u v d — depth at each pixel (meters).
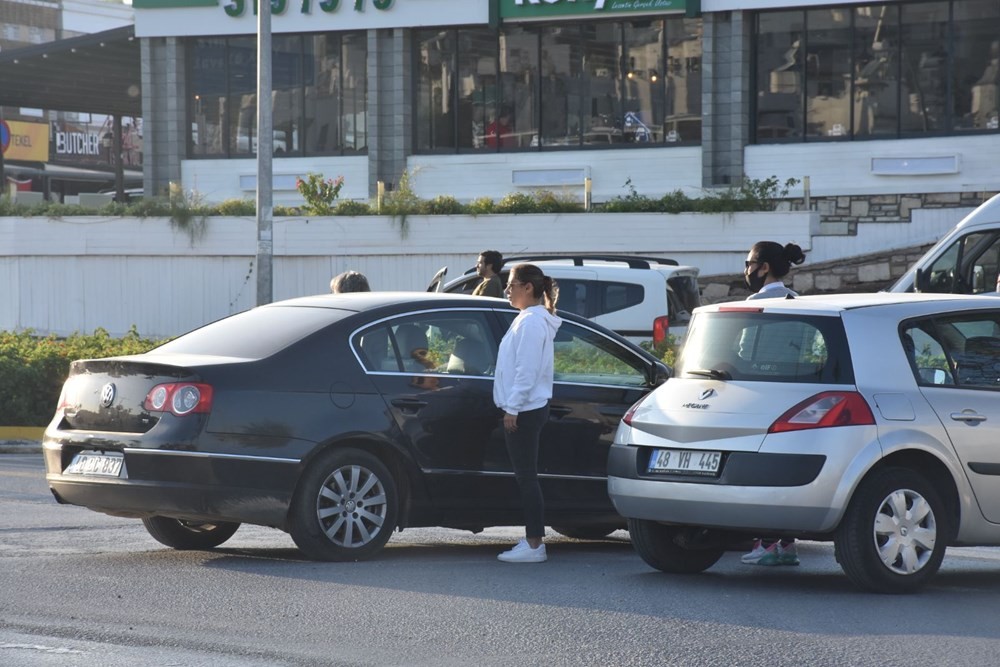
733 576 26.88
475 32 93.06
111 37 103.31
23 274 87.56
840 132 85.31
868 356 24.86
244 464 25.81
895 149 83.56
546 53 91.75
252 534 31.89
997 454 25.36
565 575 26.14
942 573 28.14
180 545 29.09
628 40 89.88
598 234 77.56
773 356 25.28
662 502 25.27
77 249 86.38
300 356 26.78
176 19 97.94
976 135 82.19
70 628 20.50
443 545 31.05
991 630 21.27
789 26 86.06
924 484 24.66
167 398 25.97
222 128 99.06
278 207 84.56
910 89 83.75
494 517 28.56
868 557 24.20
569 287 53.50
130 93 122.31
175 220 84.19
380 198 82.19
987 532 25.42
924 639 20.52
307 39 96.62
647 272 53.50
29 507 34.84
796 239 75.62
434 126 94.38
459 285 53.59
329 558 26.67
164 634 20.19
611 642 20.05
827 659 19.11
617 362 30.17
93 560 26.89
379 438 27.03
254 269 83.38
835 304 25.55
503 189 92.75
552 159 91.62
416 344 28.08
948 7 82.69
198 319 84.44
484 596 23.53
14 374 52.41
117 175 136.62
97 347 54.72
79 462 26.98
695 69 88.44
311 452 26.28
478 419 28.19
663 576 26.56
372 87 94.19
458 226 79.50
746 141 86.88
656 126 89.69
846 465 24.02
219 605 22.38
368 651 19.34
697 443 24.98
